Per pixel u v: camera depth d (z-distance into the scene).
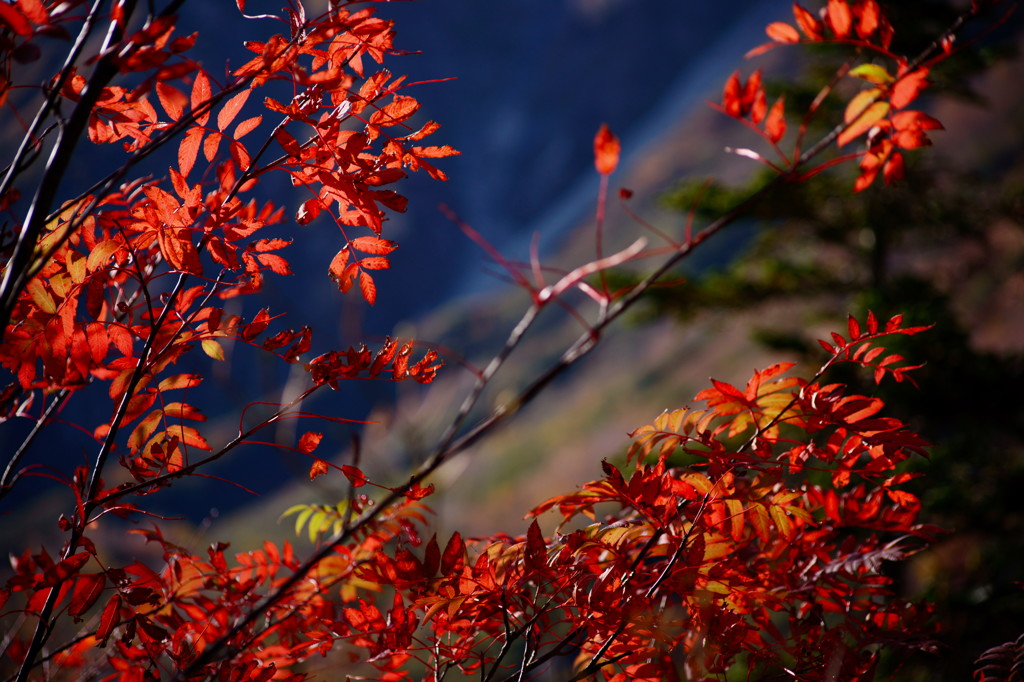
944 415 7.46
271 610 3.15
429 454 2.80
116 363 3.00
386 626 3.09
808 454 3.06
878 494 3.16
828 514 3.15
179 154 2.98
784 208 9.24
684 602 3.09
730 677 3.35
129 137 3.02
